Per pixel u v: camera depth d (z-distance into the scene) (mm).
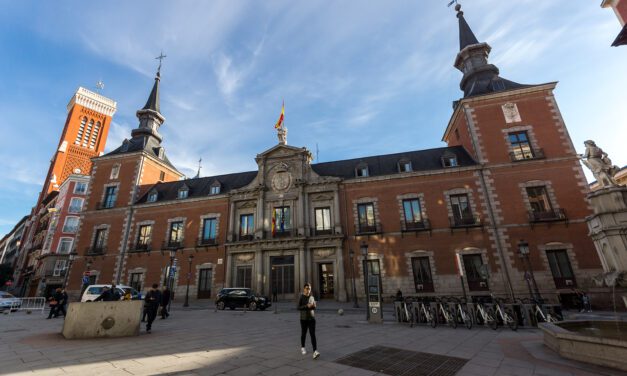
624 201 13367
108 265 29359
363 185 25859
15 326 12039
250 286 25516
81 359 6547
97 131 62719
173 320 13984
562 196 21562
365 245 17656
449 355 7133
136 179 32531
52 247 41094
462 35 31641
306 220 25750
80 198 44938
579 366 5957
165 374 5492
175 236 29219
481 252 21609
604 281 14281
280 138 29562
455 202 23594
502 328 10984
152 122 38125
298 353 7199
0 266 61906
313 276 24422
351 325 12148
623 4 15039
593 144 14594
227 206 28578
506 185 22797
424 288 21891
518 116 24328
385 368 6066
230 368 5910
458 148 27094
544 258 20453
